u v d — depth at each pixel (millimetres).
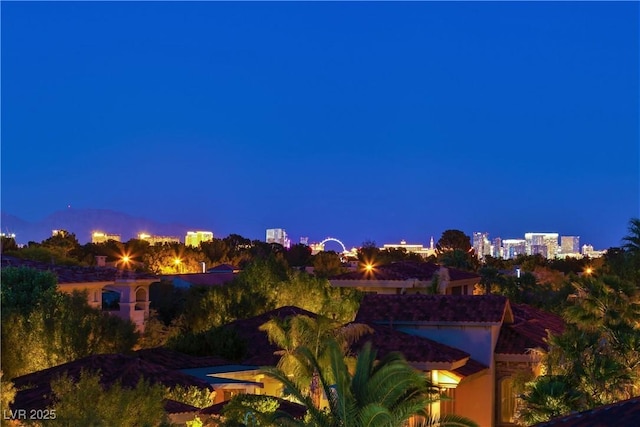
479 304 39531
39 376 26969
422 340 36938
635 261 55156
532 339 39812
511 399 38969
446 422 22766
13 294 37469
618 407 16531
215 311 48656
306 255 154250
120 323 35219
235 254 143000
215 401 31703
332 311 49250
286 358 29875
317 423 21625
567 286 67125
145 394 21891
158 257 117438
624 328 30406
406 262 58500
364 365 22062
